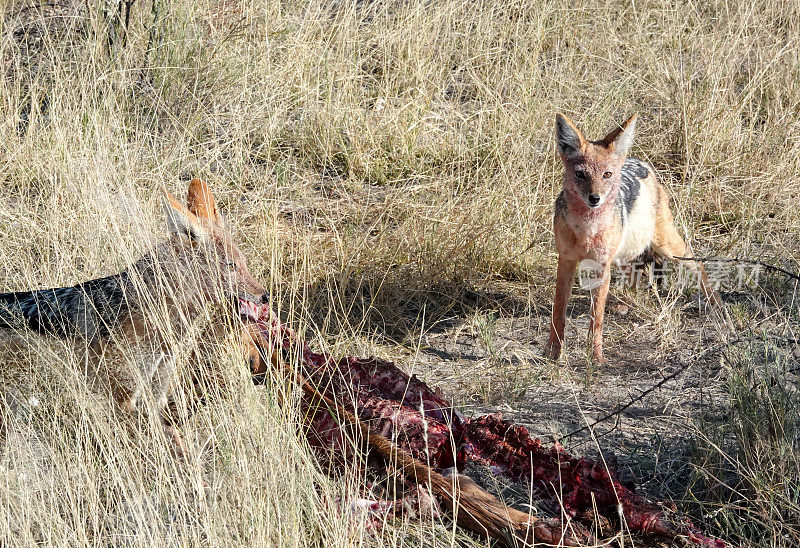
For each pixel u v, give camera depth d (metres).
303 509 6.67
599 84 15.43
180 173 12.77
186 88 14.09
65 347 7.05
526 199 12.69
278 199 12.69
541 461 7.07
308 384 7.42
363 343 9.88
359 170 13.93
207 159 13.35
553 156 13.69
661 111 14.97
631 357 10.19
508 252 11.96
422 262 11.54
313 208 13.02
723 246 12.41
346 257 11.37
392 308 10.88
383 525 6.56
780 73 15.43
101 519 6.71
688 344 10.32
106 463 6.91
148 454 7.00
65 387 7.04
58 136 11.67
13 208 11.42
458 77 16.25
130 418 7.23
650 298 11.48
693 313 11.13
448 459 7.21
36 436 7.00
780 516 6.66
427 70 15.36
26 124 13.18
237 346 7.32
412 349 10.18
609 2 17.88
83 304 7.21
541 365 10.00
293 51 15.03
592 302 10.12
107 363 7.12
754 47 16.44
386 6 16.75
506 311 11.19
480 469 7.58
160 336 7.12
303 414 7.39
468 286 11.45
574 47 16.58
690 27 17.36
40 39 14.97
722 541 6.49
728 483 7.38
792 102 14.92
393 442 7.02
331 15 17.06
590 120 14.24
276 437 6.86
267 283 10.59
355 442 6.89
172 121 13.58
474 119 14.91
